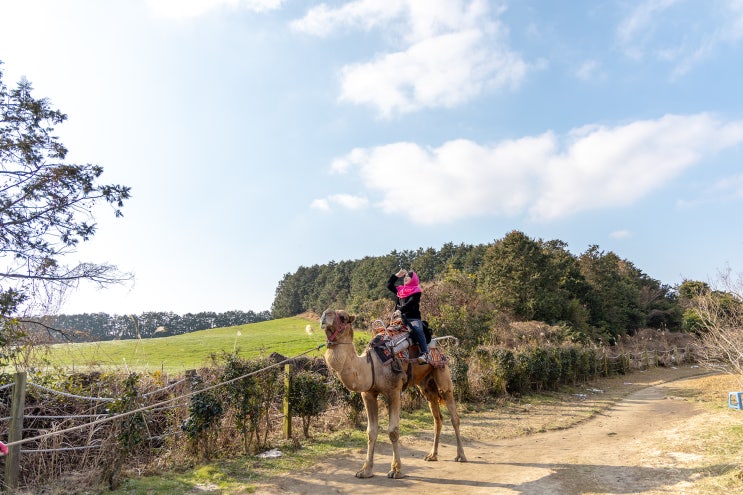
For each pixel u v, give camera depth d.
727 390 19.59
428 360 8.21
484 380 17.17
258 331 60.72
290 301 104.62
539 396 18.58
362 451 8.98
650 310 60.94
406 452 9.15
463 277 26.12
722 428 10.36
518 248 43.59
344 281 89.38
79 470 7.05
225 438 8.77
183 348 32.78
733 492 5.82
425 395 8.83
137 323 12.34
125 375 9.00
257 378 8.78
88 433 7.58
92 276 10.02
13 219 9.27
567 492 6.40
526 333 30.94
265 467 7.71
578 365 23.45
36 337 8.68
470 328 22.81
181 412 8.70
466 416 13.68
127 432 6.71
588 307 49.97
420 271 79.12
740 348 17.45
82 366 10.20
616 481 6.86
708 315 18.88
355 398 11.02
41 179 9.62
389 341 7.79
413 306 8.33
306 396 9.69
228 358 8.81
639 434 11.25
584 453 9.04
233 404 8.42
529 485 6.79
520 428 12.17
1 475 6.39
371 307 21.62
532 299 40.94
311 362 13.85
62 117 10.07
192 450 8.11
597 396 20.25
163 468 7.54
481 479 7.21
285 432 9.66
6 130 9.63
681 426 11.52
